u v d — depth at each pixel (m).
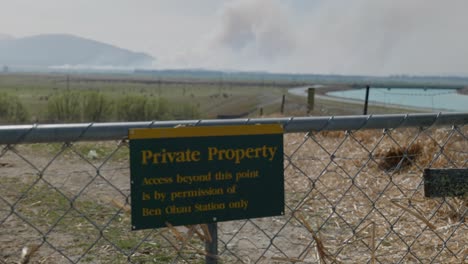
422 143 6.93
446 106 21.64
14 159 7.80
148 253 3.98
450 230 4.29
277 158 2.17
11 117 28.69
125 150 8.38
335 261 2.83
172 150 2.02
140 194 2.00
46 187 6.19
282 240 4.41
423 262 3.62
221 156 2.09
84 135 1.94
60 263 3.76
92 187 6.27
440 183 2.70
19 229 4.55
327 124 2.35
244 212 2.14
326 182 6.36
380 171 6.69
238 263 3.75
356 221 4.80
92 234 4.45
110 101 32.12
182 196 2.04
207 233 2.21
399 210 5.01
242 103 66.50
